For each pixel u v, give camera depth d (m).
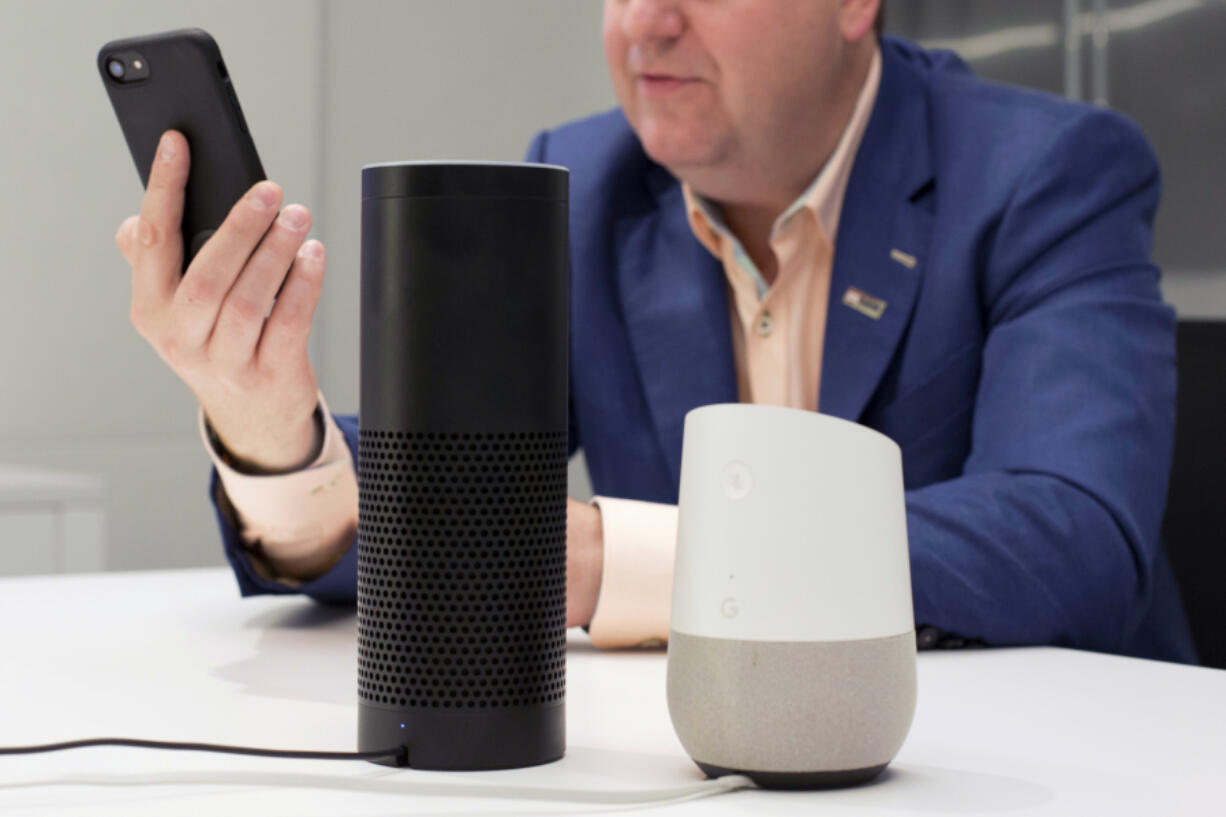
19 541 1.99
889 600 0.54
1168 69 2.61
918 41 2.80
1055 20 2.71
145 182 0.75
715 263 1.46
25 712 0.69
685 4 1.26
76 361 2.65
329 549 0.99
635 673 0.81
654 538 0.88
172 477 2.77
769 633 0.53
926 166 1.40
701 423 0.55
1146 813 0.51
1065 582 0.99
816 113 1.33
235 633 0.94
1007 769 0.58
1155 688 0.78
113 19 2.68
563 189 0.58
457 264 0.56
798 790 0.54
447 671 0.56
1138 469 1.12
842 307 1.36
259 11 2.86
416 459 0.56
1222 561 1.52
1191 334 1.55
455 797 0.52
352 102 3.02
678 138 1.32
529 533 0.57
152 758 0.58
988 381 1.25
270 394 0.85
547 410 0.57
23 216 2.59
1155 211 1.39
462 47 3.18
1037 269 1.30
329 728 0.65
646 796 0.52
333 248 3.00
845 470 0.53
